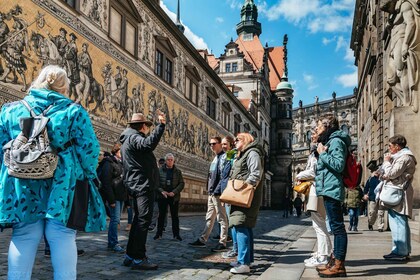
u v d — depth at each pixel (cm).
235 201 562
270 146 6612
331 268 507
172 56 2530
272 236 1213
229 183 581
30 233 297
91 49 1542
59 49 1336
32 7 1200
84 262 640
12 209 290
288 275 533
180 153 2666
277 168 6606
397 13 1266
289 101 6719
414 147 1147
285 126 6631
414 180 1125
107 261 657
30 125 298
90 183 329
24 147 289
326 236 614
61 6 1345
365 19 2722
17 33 1105
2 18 1084
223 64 5706
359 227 1534
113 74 1723
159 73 2334
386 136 1642
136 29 1989
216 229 1349
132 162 616
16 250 294
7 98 1095
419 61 1157
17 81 1134
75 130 315
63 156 307
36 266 590
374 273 525
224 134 3922
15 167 284
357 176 515
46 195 301
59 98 316
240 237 585
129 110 1878
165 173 996
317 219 618
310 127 8881
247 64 5612
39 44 1232
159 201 999
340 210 511
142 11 2058
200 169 3123
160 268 614
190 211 2872
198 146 3089
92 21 1555
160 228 1001
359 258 664
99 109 1591
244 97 5594
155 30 2245
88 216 320
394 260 636
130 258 618
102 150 1600
